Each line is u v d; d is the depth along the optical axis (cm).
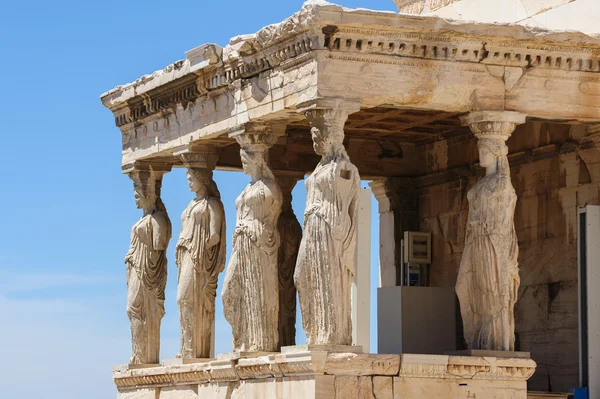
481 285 2056
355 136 2530
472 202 2080
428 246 2555
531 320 2378
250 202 2159
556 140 2331
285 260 2406
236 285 2177
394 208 2594
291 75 2038
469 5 2550
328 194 1984
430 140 2555
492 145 2064
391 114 2325
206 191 2348
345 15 1955
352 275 1991
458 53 2038
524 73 2077
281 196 2169
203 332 2347
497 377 2019
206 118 2273
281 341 2383
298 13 1975
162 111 2398
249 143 2164
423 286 2495
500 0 2483
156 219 2511
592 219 2208
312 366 1947
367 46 1988
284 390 2027
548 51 2078
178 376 2327
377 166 2561
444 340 2358
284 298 2397
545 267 2358
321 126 1986
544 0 2391
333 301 1970
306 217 1998
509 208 2062
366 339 2575
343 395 1953
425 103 2025
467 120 2081
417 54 2017
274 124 2162
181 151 2353
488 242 2056
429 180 2561
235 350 2178
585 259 2214
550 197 2353
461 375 2002
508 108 2064
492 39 2038
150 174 2516
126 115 2511
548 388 2342
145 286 2508
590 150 2269
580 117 2109
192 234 2341
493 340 2050
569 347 2308
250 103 2141
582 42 2075
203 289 2342
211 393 2238
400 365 1973
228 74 2181
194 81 2275
